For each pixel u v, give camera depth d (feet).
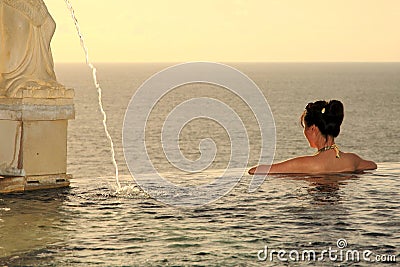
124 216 40.86
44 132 49.39
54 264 32.58
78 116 442.09
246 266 32.24
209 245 35.12
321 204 42.75
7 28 48.88
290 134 339.16
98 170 234.99
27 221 39.93
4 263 32.73
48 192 47.85
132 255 33.76
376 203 42.78
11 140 48.83
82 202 44.60
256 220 39.45
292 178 50.08
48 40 50.88
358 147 317.01
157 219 40.06
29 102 48.60
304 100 615.57
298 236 36.42
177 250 34.40
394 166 54.70
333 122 50.96
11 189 48.01
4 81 49.21
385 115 472.85
